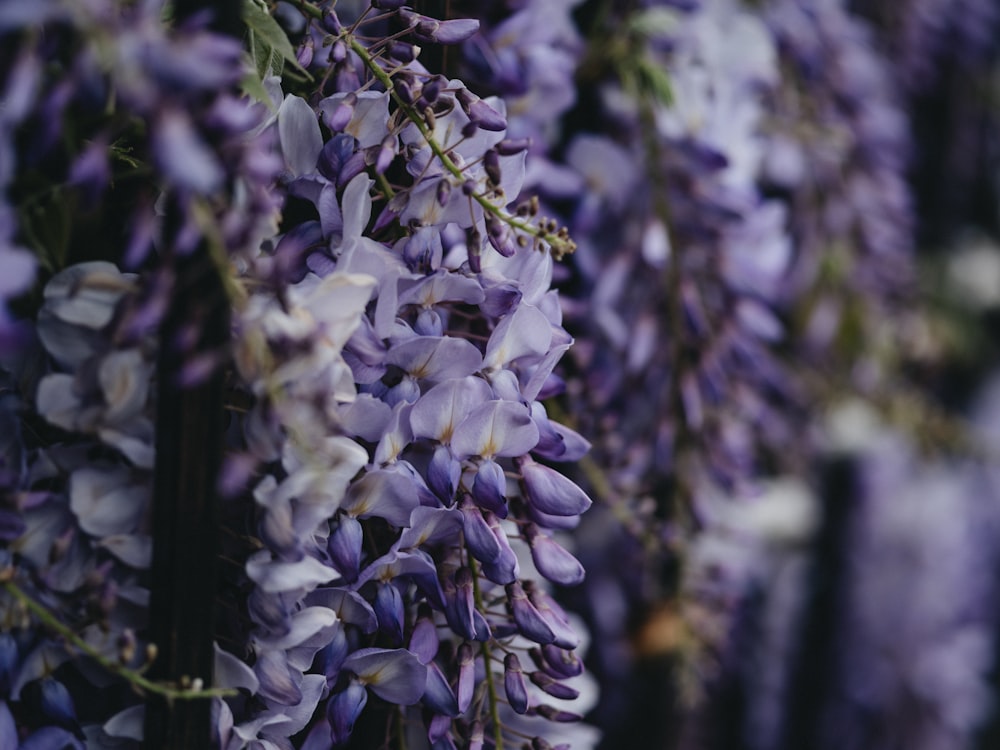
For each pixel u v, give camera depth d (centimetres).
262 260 57
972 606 139
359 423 59
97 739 59
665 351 80
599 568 86
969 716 133
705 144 77
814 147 94
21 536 57
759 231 81
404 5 61
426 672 60
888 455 121
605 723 87
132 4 54
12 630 57
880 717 125
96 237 59
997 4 134
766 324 81
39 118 54
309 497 57
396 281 58
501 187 61
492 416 59
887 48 120
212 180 52
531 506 62
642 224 78
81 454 58
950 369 147
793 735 120
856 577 122
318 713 61
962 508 134
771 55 83
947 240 145
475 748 62
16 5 52
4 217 55
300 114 59
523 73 70
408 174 61
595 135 79
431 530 60
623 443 81
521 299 59
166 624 57
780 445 107
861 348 112
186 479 57
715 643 83
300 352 55
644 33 77
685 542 81
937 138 142
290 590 58
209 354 55
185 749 57
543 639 60
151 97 52
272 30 58
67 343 56
